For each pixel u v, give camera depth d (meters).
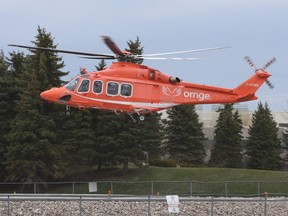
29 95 80.38
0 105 84.94
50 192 80.50
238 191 75.75
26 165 77.06
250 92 46.34
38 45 84.12
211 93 45.31
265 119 107.00
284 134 116.94
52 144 81.44
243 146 111.75
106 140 85.75
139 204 42.59
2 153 84.12
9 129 84.94
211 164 107.69
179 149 105.75
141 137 86.81
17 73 91.31
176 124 106.50
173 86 44.12
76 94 43.16
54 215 37.50
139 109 43.03
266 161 104.94
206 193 75.25
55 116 83.44
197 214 39.25
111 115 85.81
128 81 43.06
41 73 81.62
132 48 87.62
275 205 45.09
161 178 85.19
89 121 86.50
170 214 38.59
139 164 89.00
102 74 43.41
